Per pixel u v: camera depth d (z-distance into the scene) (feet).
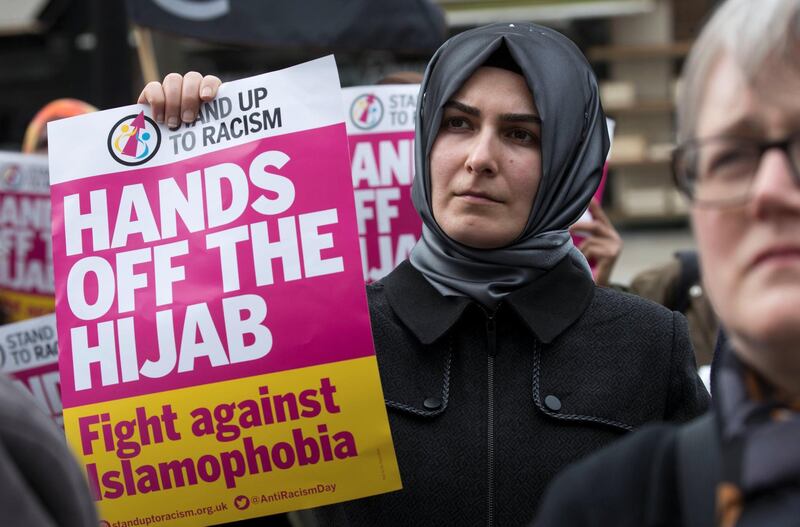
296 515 8.68
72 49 24.36
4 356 10.18
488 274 6.63
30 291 11.46
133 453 6.63
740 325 3.45
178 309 6.70
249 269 6.68
